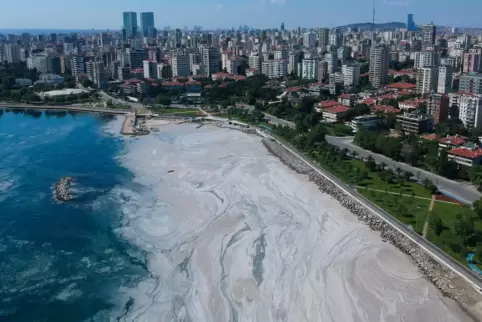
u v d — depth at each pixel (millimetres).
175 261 150750
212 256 150750
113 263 151375
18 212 191875
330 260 144500
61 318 125938
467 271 133750
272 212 181625
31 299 133875
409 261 143875
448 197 192625
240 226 170000
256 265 143375
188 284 137625
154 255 155375
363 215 175500
